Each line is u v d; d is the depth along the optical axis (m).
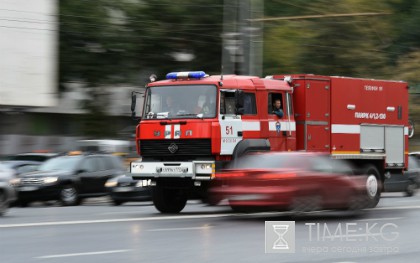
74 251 24.14
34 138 89.25
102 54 88.31
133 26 87.25
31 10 82.00
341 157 41.91
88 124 90.31
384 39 107.56
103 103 90.56
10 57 80.69
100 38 86.19
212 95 37.25
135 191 50.56
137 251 24.20
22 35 81.50
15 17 80.88
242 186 32.72
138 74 89.38
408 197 60.03
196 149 37.19
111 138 91.44
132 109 39.81
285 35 90.75
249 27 58.47
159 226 32.38
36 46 82.50
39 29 82.75
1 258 22.50
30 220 35.91
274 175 32.28
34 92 82.50
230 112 37.53
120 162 56.12
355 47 96.94
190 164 37.09
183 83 38.06
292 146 40.28
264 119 38.94
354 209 35.38
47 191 50.19
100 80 88.19
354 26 96.94
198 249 24.75
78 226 32.47
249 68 58.50
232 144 37.41
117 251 24.16
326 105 41.50
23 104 81.75
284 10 94.50
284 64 89.12
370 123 43.97
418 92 109.69
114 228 31.56
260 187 32.31
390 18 114.69
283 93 40.16
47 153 60.81
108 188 51.59
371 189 42.81
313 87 40.88
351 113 42.75
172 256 23.12
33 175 50.69
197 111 37.47
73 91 89.88
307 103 40.50
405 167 46.47
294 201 32.28
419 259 23.23
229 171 34.38
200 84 37.66
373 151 43.97
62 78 88.25
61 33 86.38
